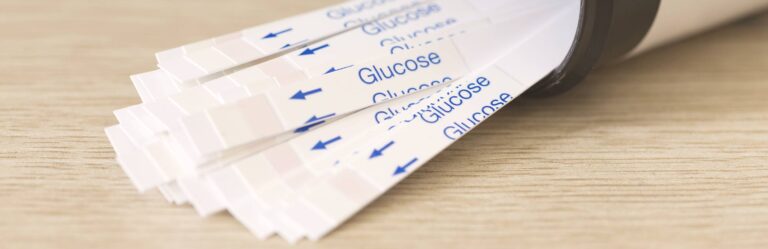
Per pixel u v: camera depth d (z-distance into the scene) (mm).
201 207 93
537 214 98
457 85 105
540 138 107
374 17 113
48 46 120
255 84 101
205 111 97
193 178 95
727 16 120
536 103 113
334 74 102
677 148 107
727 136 109
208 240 93
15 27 123
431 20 113
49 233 94
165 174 96
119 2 130
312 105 100
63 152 103
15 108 109
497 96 104
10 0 129
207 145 95
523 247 95
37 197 97
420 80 105
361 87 102
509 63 107
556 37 108
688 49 124
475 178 101
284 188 96
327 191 95
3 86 112
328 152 99
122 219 95
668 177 103
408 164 98
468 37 108
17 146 103
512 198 100
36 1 129
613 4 102
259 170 96
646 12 106
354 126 101
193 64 105
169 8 129
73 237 93
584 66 105
